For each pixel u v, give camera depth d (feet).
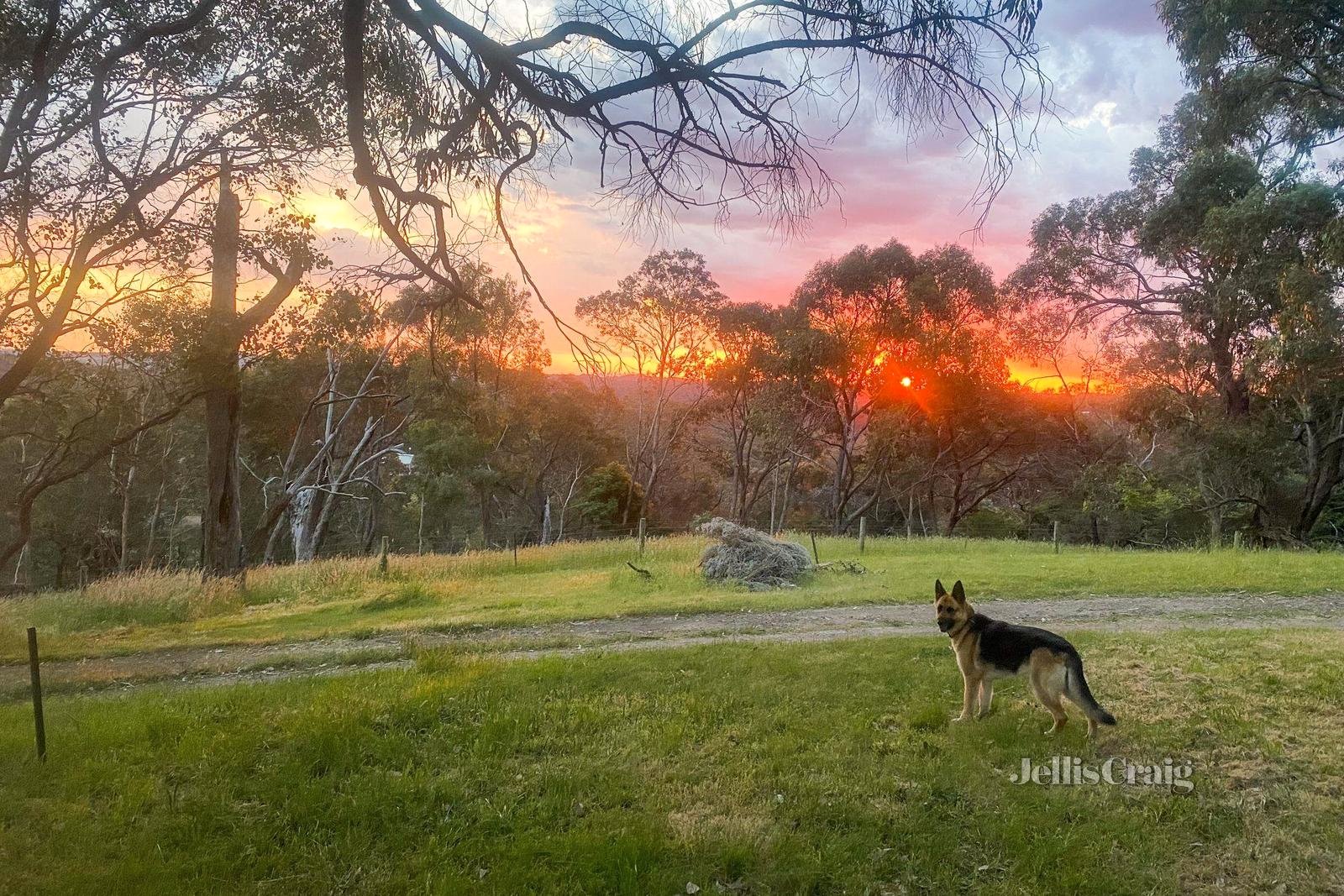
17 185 33.12
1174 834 15.07
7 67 21.94
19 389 66.33
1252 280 79.15
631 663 29.12
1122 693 23.06
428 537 169.78
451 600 55.06
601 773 18.53
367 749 20.18
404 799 17.24
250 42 27.37
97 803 18.11
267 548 115.44
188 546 158.30
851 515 158.51
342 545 173.17
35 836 16.35
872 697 23.81
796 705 23.38
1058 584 49.06
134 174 39.47
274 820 16.62
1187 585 47.14
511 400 139.64
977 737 19.86
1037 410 138.82
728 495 198.90
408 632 42.52
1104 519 134.41
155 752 20.98
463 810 16.87
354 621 48.93
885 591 48.16
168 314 66.18
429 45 12.42
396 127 15.38
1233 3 53.78
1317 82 63.21
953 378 132.16
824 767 18.51
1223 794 16.52
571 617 44.27
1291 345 73.61
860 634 36.35
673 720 22.16
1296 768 17.47
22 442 111.75
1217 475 101.76
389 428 144.15
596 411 177.99
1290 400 93.81
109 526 146.00
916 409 143.13
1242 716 20.59
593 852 14.69
